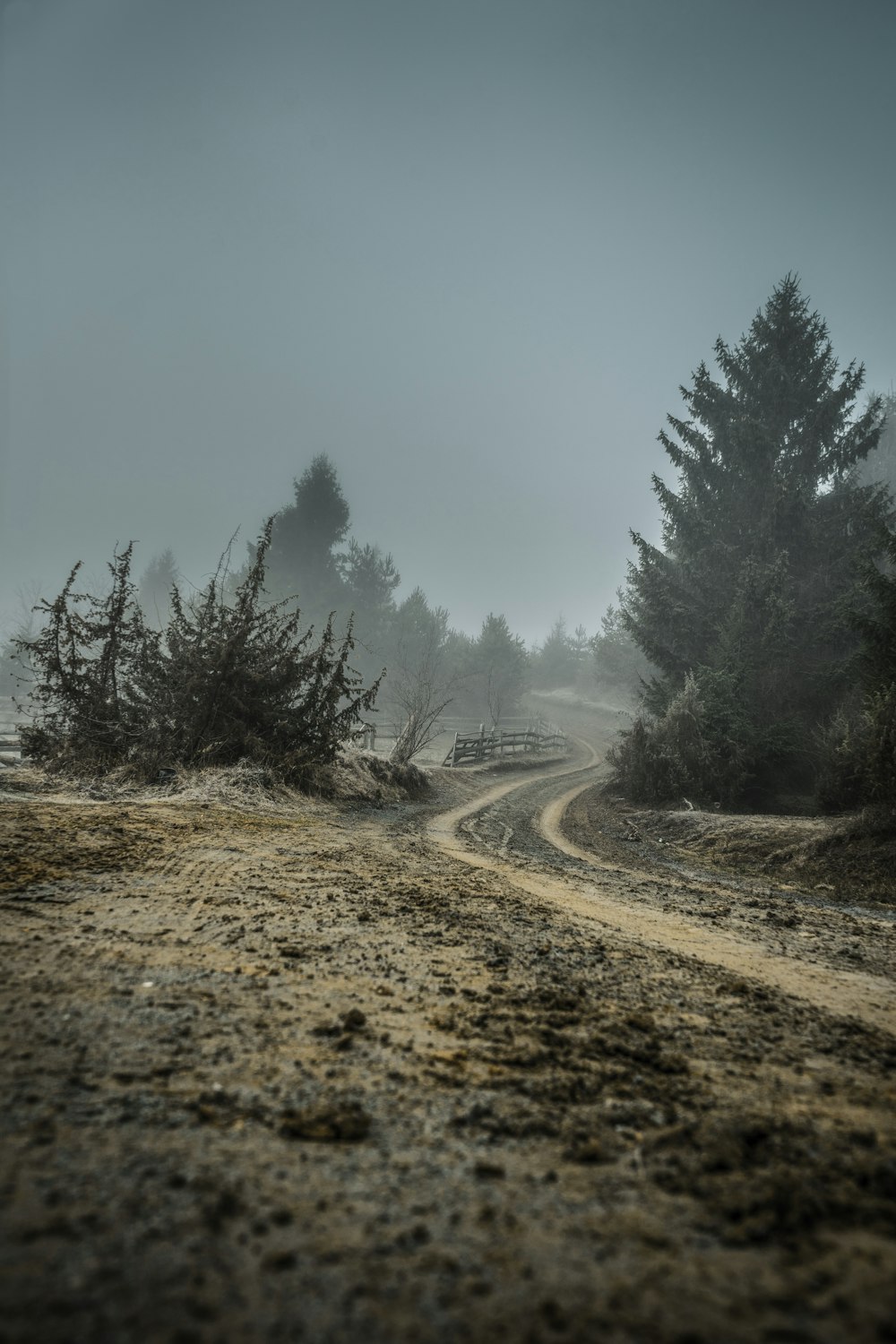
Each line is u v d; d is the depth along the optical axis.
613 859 11.12
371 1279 1.53
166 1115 2.17
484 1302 1.48
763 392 26.67
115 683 13.02
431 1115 2.36
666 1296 1.53
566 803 20.09
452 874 7.53
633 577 26.33
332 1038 2.93
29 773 11.44
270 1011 3.16
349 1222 1.74
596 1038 3.15
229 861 6.60
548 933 5.26
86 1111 2.13
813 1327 1.45
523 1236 1.73
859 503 24.17
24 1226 1.58
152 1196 1.75
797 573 24.44
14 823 6.86
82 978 3.30
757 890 9.28
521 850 10.92
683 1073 2.88
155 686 13.09
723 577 25.23
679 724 20.08
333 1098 2.41
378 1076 2.62
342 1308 1.43
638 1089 2.68
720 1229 1.79
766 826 13.09
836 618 21.81
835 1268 1.66
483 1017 3.31
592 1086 2.66
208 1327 1.35
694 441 27.33
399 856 8.45
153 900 4.91
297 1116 2.23
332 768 15.09
